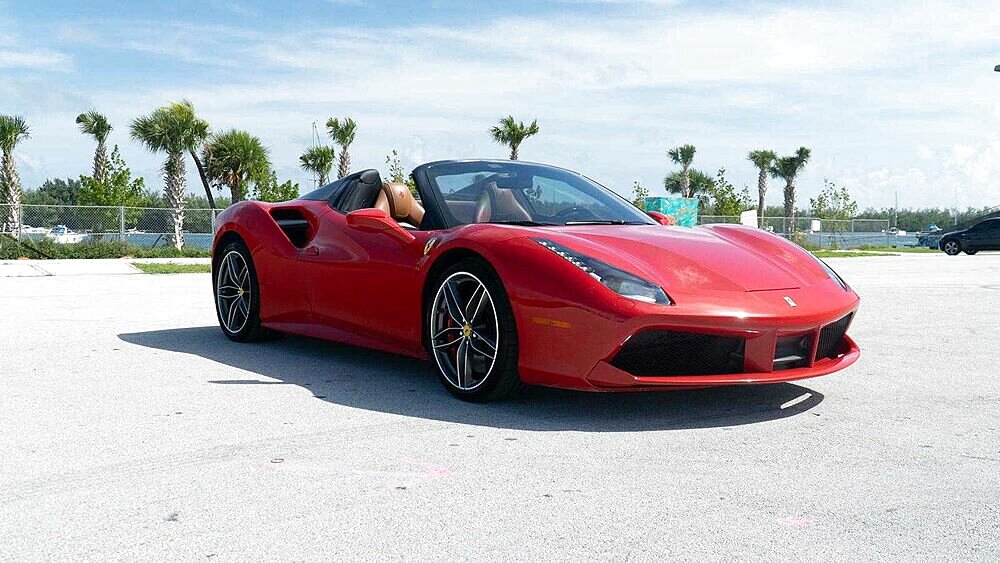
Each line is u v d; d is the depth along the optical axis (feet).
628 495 7.50
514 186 13.50
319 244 14.40
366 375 13.15
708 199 124.26
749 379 10.12
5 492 7.52
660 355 10.09
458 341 11.42
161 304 23.31
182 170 73.51
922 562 6.07
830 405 11.22
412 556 6.12
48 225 61.21
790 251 12.26
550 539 6.46
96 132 100.17
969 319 21.26
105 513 6.99
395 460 8.53
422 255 12.07
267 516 6.93
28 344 15.92
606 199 14.14
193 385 12.26
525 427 9.91
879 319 21.22
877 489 7.73
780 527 6.75
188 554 6.14
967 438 9.58
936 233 114.62
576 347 10.09
